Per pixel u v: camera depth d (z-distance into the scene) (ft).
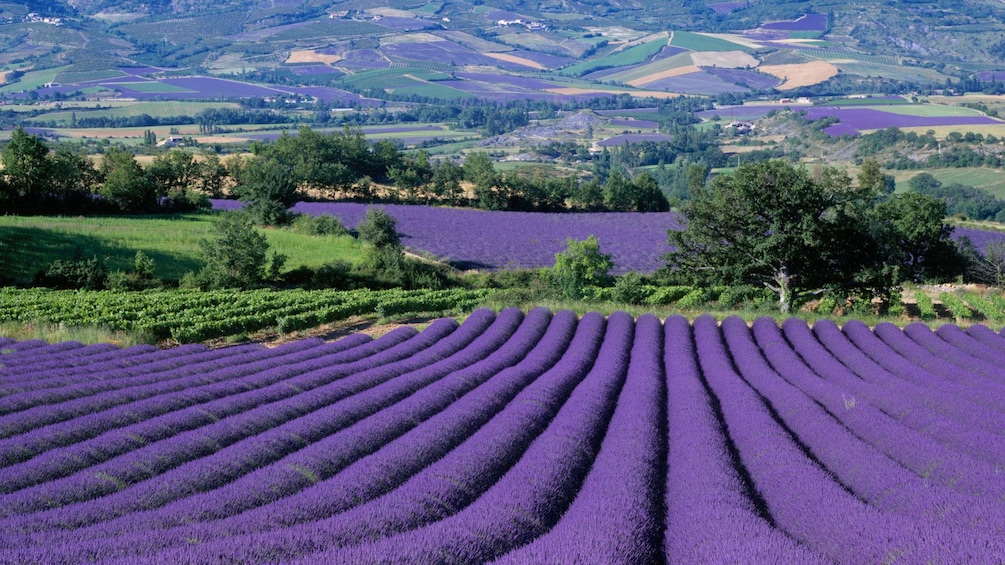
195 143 575.38
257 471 43.96
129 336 98.27
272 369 74.43
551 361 82.64
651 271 205.67
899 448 49.80
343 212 269.44
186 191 261.65
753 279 139.85
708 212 134.82
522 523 36.04
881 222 184.96
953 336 95.20
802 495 40.14
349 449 48.52
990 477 42.39
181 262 169.17
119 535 33.78
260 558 30.07
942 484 43.75
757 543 32.22
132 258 168.35
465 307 129.59
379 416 55.77
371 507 37.35
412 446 48.24
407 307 130.72
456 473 42.96
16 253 161.27
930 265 186.60
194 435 51.16
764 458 47.75
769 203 130.72
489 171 319.68
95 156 440.04
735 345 91.50
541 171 508.53
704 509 37.60
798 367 78.74
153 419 54.65
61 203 218.18
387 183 384.47
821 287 139.13
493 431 52.13
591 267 153.89
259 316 111.65
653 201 344.08
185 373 74.13
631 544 32.81
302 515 37.09
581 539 32.76
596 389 66.23
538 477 42.34
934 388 71.05
